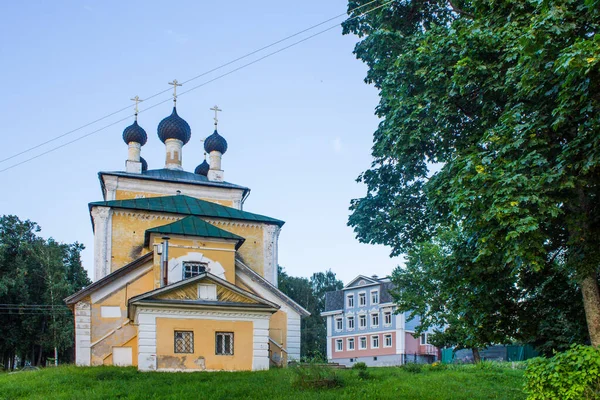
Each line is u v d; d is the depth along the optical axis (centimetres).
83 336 2609
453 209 1248
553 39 1138
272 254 3462
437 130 1506
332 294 6994
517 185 1124
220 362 2245
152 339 2180
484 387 1859
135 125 4016
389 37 1728
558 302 1516
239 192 3931
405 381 1892
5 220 5344
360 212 1845
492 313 1468
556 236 1344
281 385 1733
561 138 1238
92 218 3391
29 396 1639
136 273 2744
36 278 5319
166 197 3475
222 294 2347
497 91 1386
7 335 4872
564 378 1065
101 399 1537
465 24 1409
